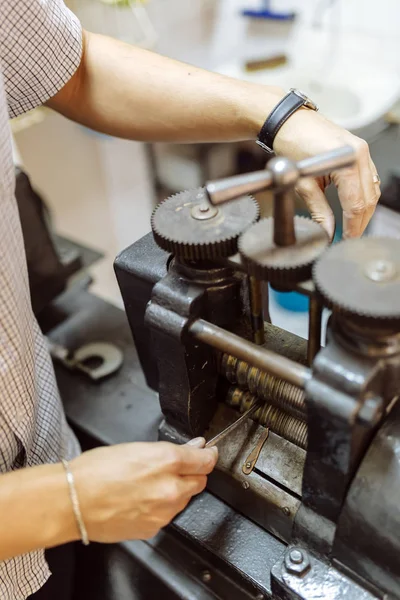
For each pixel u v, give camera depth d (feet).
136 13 5.43
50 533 1.58
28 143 5.73
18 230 2.00
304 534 1.68
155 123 2.41
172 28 5.81
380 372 1.38
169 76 2.31
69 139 6.19
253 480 1.89
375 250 1.40
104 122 2.52
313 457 1.52
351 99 4.53
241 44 5.57
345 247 1.42
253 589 2.06
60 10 2.25
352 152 1.39
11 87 2.22
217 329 1.68
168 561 2.22
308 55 4.98
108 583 2.29
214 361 1.95
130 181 6.98
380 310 1.26
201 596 2.11
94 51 2.40
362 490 1.48
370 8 4.59
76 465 1.63
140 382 2.72
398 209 3.67
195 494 1.87
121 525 1.63
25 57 2.16
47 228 2.93
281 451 1.90
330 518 1.63
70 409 2.64
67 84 2.42
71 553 2.41
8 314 1.77
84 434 2.59
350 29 4.82
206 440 2.05
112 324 3.02
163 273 1.98
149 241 2.14
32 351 2.08
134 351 2.86
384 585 1.57
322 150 1.99
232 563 1.89
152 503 1.60
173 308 1.73
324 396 1.38
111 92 2.40
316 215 2.10
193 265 1.73
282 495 1.84
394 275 1.33
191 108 2.29
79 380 2.77
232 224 1.61
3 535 1.54
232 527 1.98
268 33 5.27
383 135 4.23
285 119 2.08
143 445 1.67
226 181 1.30
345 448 1.42
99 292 6.68
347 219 2.09
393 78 4.51
